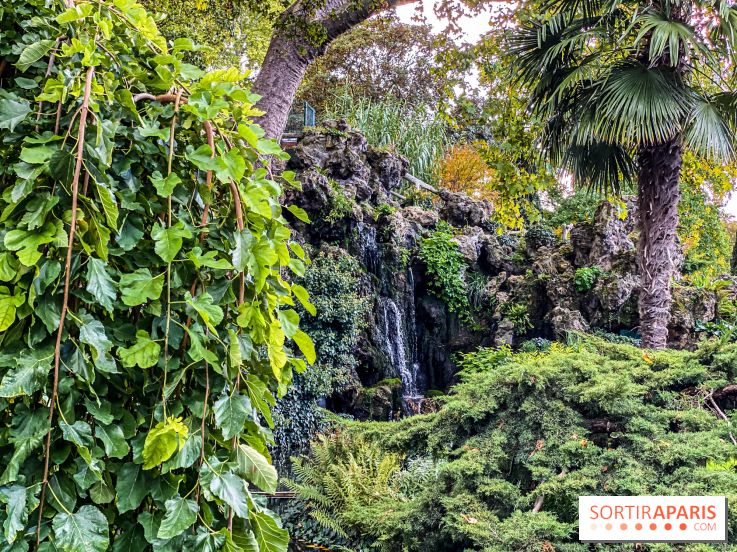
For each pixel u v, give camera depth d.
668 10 5.16
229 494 1.04
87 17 1.12
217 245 1.12
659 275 5.99
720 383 2.47
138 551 1.03
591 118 5.49
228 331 1.11
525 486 2.49
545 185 6.90
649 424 2.32
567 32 5.82
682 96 5.17
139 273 1.01
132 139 1.07
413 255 9.83
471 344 9.73
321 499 3.76
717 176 8.25
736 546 1.85
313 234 8.49
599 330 8.80
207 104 1.12
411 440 2.88
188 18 6.50
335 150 9.23
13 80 1.06
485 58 6.05
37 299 0.94
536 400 2.51
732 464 2.09
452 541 2.46
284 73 4.34
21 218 0.97
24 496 0.90
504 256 10.63
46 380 0.92
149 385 1.04
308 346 1.27
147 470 1.02
